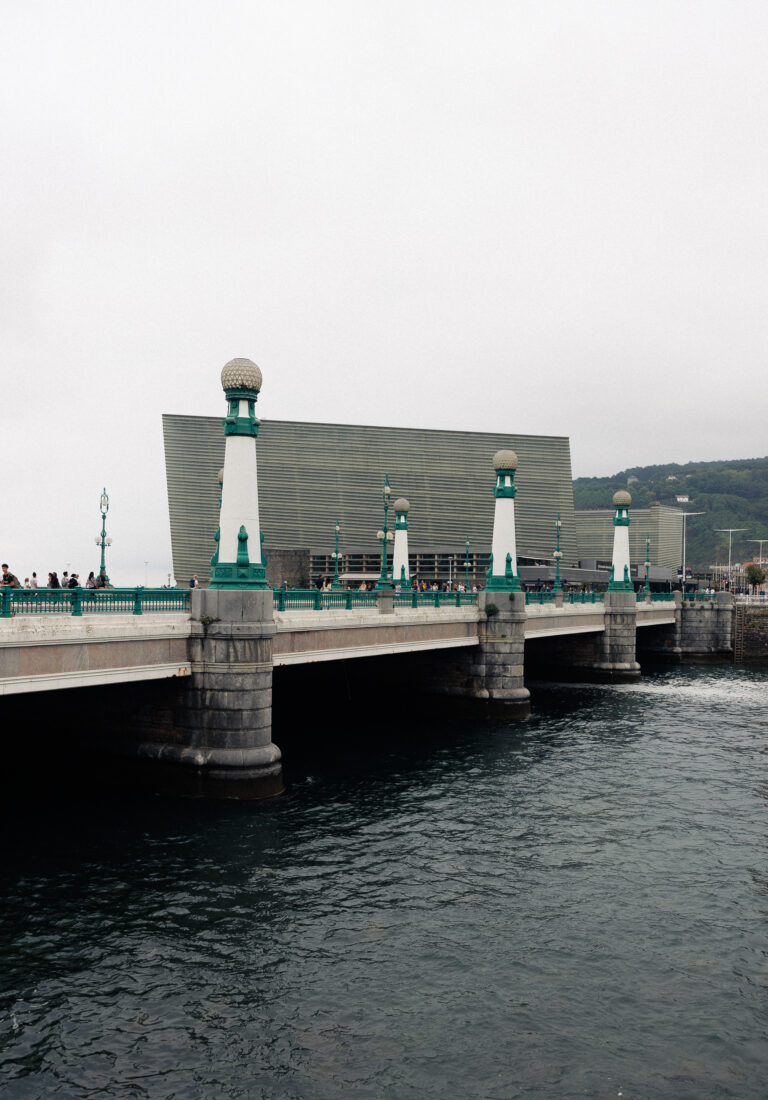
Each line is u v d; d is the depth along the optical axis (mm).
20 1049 14250
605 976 17016
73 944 17734
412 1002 15961
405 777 31938
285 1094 13320
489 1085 13609
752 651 82562
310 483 115375
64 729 28859
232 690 26531
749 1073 14008
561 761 35156
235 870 21703
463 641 43000
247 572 26906
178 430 111000
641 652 84188
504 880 21797
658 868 22812
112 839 23469
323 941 18203
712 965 17516
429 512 117312
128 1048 14367
